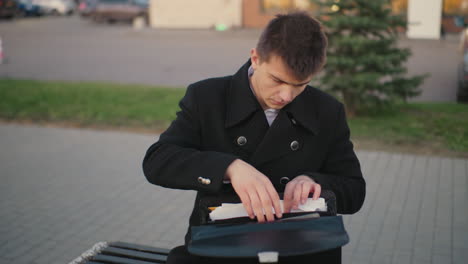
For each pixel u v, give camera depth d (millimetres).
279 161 1645
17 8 27500
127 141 6195
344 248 3461
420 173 4953
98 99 8547
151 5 21141
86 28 22016
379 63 6652
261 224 1348
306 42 1379
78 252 3438
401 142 5941
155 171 1555
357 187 1638
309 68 1387
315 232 1312
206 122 1670
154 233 3754
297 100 1632
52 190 4594
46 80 10766
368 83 6680
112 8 23594
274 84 1447
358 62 6711
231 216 1450
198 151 1554
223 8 20375
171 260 1584
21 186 4684
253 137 1647
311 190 1514
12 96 8641
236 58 13617
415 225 3807
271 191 1396
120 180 4871
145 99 8570
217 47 15680
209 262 1475
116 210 4168
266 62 1417
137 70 12156
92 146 5984
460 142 5918
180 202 4355
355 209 1646
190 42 16922
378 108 7320
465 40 8875
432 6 16031
